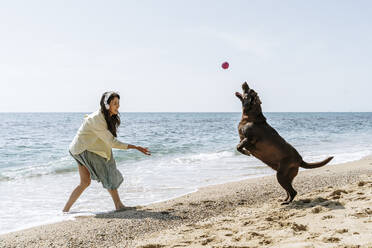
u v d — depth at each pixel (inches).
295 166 224.1
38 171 380.2
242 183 300.8
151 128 1350.9
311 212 188.1
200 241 152.5
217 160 462.6
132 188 289.9
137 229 179.8
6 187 300.8
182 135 951.0
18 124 1804.9
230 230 168.2
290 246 135.3
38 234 172.6
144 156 501.4
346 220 166.2
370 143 718.5
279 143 220.7
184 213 208.2
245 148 228.7
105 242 161.8
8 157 516.4
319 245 134.4
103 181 222.2
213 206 223.8
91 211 222.7
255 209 213.2
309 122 2198.6
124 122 2135.8
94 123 215.5
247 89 232.5
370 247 127.0
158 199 254.1
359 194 218.7
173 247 146.6
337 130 1258.0
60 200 253.9
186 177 339.9
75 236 169.6
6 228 186.7
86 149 218.1
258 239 148.3
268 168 396.8
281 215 188.2
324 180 300.4
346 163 421.7
